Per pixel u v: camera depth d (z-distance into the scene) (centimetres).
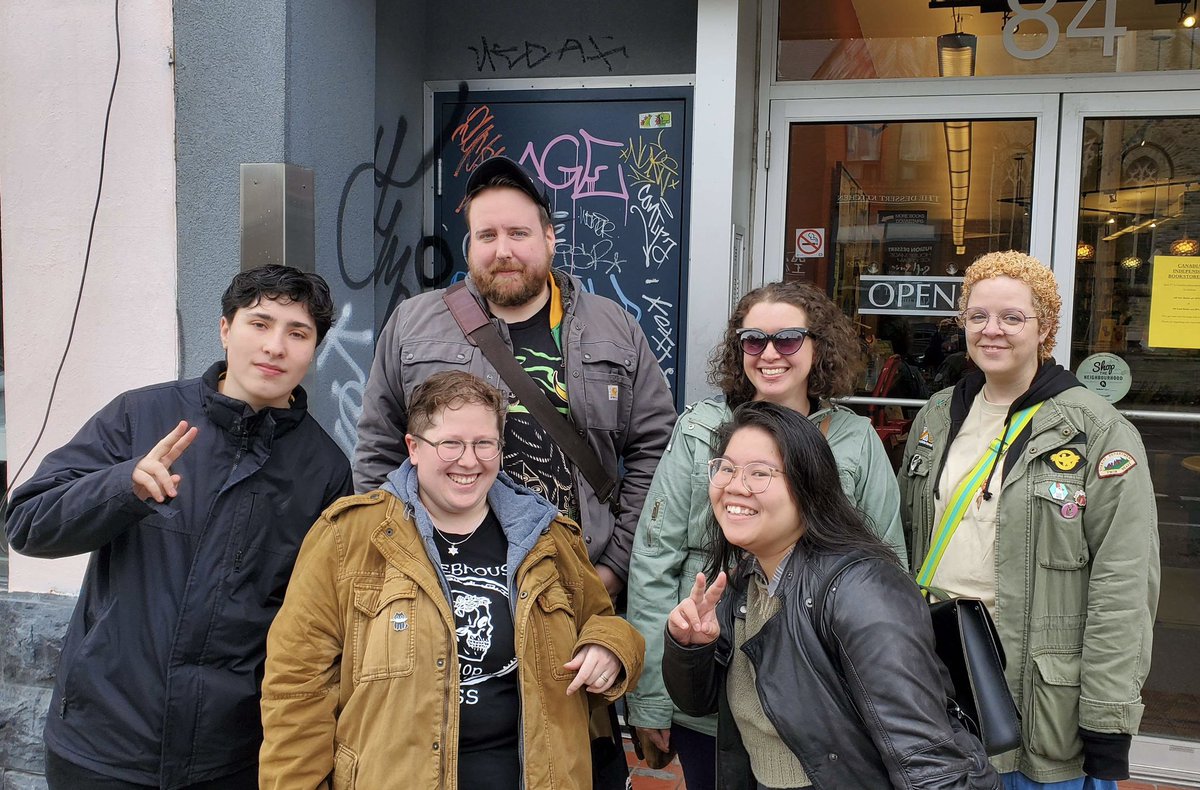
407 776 163
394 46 371
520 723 172
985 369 219
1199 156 335
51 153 327
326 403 333
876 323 369
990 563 214
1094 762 200
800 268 374
